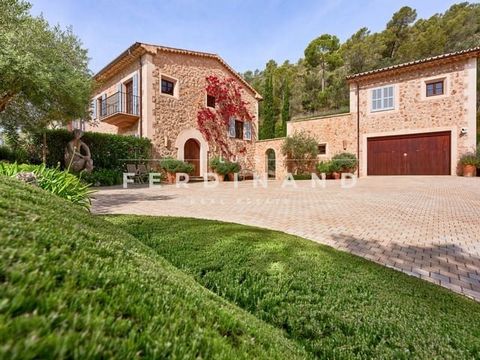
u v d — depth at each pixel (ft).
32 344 1.90
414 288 7.37
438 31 95.86
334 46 119.96
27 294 2.38
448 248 10.91
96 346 2.16
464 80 41.47
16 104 27.04
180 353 2.65
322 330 5.78
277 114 105.40
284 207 20.18
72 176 14.33
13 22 23.17
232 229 12.68
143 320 2.88
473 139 40.83
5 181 7.32
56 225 4.60
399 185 33.96
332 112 63.36
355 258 9.46
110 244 4.98
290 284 7.63
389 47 108.88
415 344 5.26
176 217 15.24
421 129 44.80
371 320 6.01
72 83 24.77
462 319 6.00
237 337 3.75
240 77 58.59
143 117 43.55
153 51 43.39
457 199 22.97
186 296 4.13
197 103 50.62
